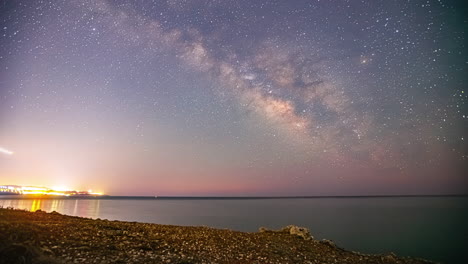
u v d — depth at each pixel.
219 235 17.94
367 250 34.34
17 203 105.69
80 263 9.04
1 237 8.77
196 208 128.50
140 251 11.62
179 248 13.27
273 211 106.62
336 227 55.25
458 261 29.42
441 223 62.56
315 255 15.80
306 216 81.38
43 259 8.22
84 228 13.90
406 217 78.19
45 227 12.28
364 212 100.25
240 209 121.81
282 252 15.44
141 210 100.12
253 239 17.92
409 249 35.22
